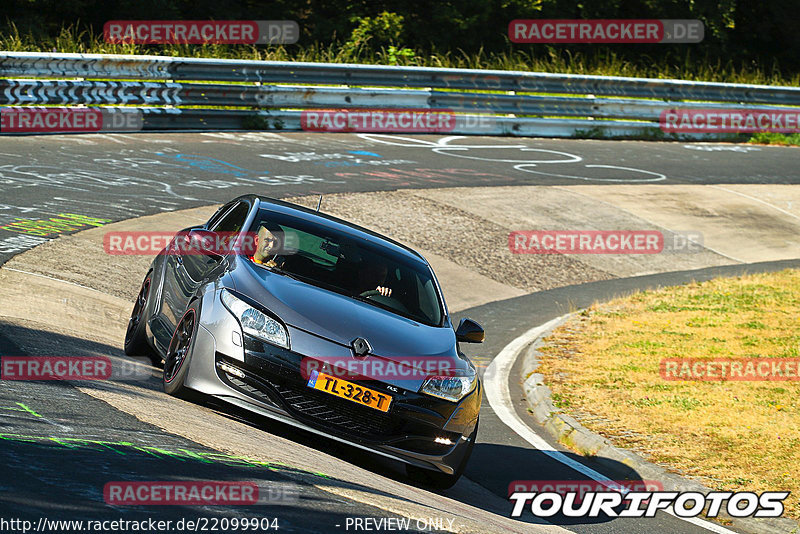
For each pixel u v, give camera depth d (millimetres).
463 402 19156
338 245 22250
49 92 58281
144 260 36000
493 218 55000
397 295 21406
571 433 26781
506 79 81438
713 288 47125
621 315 41594
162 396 18703
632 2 121625
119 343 25516
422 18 111188
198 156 57688
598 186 65562
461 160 68188
